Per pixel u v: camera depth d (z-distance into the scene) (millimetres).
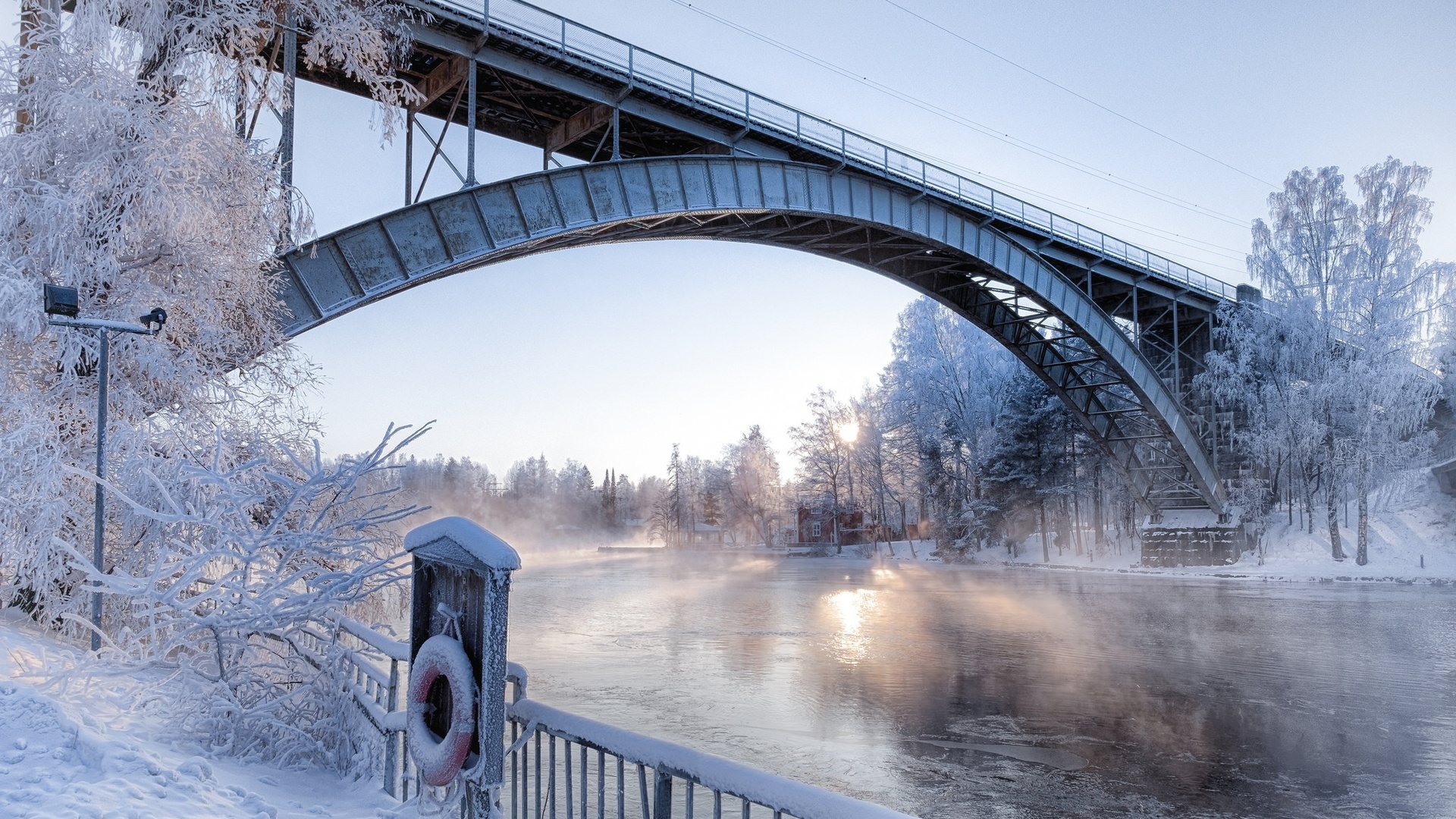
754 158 31516
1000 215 42500
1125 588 46750
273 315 14719
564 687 20344
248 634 7844
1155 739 15492
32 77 12031
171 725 7465
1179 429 53375
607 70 26766
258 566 9250
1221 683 20359
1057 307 45406
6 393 11086
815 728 16250
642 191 28188
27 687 6422
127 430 11336
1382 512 57344
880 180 36906
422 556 5191
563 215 25891
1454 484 56594
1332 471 53375
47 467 10453
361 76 14867
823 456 100125
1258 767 13758
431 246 22844
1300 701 18391
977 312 50844
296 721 8141
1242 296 57906
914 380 79250
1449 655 23719
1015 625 31578
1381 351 51188
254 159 13531
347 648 7793
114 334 11844
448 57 24750
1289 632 28188
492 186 24156
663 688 20141
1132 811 11617
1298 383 53188
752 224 37281
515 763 5176
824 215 34750
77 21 12117
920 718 17016
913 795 12273
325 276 20859
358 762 7285
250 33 13344
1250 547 56531
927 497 86125
